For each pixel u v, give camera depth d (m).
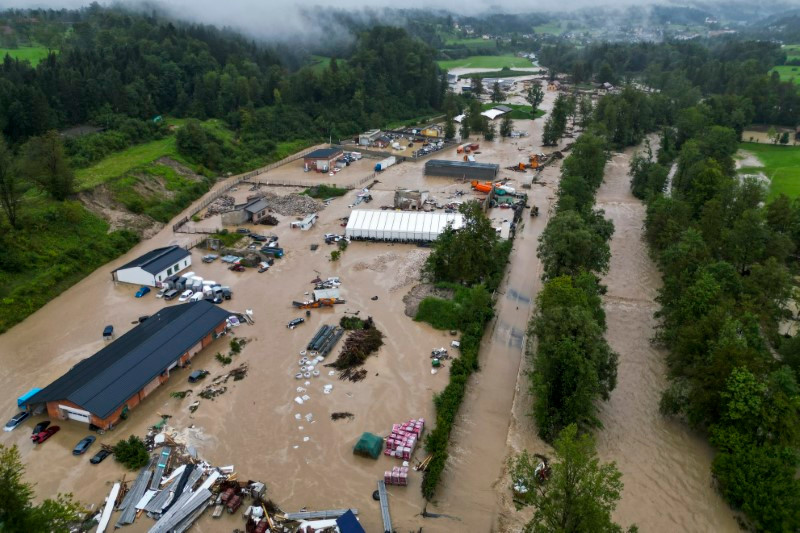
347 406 70.06
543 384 64.00
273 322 89.00
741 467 54.94
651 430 67.50
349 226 121.38
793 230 111.06
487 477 60.69
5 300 91.44
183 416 68.12
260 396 71.81
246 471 60.22
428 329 86.75
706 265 87.62
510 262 111.12
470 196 151.12
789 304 94.81
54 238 110.25
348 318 88.75
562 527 43.81
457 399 69.12
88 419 66.31
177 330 79.62
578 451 44.41
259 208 133.50
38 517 43.50
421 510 56.00
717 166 133.38
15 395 72.56
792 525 49.97
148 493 56.41
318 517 54.22
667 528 54.75
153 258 105.38
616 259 114.62
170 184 151.00
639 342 85.12
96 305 96.19
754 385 57.62
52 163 118.69
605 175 175.62
